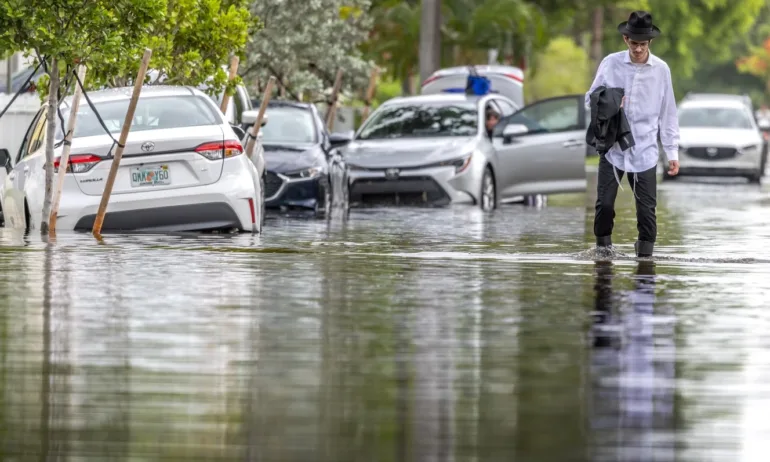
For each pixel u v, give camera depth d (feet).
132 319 57.77
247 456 34.96
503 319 58.80
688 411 40.27
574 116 164.96
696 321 58.49
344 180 155.63
